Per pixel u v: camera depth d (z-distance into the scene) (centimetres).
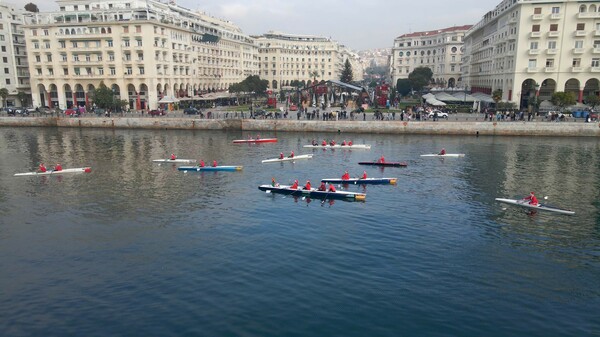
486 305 2419
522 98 10706
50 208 4191
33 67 12725
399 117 9850
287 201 4341
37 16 12475
